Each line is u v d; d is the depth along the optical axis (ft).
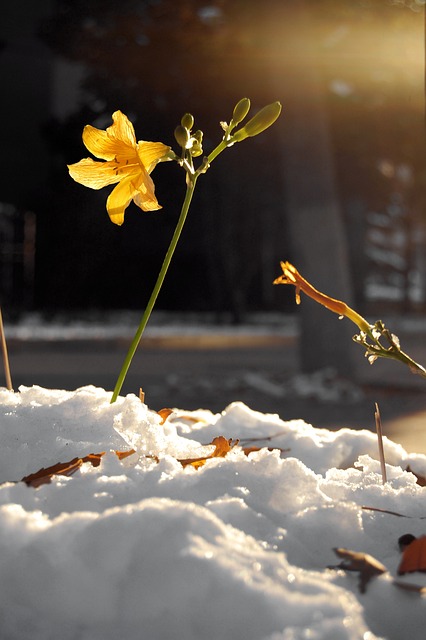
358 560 4.74
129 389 34.88
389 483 6.70
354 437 8.04
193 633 4.14
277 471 5.76
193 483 5.61
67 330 81.82
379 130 50.52
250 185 84.28
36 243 108.68
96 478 5.63
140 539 4.36
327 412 28.76
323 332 36.50
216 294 108.06
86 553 4.37
